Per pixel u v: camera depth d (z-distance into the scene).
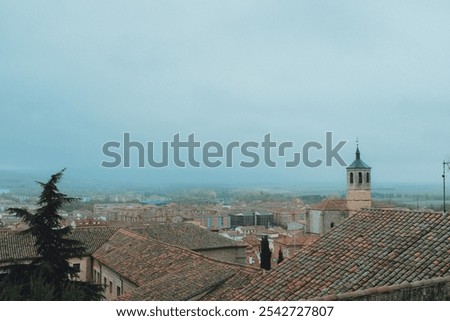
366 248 14.11
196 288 19.23
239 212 159.62
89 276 39.06
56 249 22.39
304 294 12.71
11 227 66.56
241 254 43.53
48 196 22.67
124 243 36.22
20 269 21.30
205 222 134.75
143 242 33.84
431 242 13.09
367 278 12.41
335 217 92.25
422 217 14.84
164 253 29.14
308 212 97.38
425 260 12.27
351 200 80.75
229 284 18.92
